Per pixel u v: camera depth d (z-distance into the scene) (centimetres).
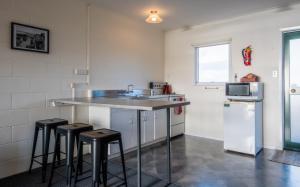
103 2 347
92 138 198
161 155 345
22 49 272
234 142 358
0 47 255
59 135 243
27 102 280
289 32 369
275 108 376
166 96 434
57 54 312
